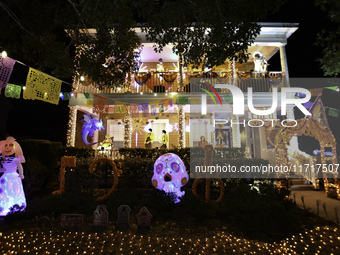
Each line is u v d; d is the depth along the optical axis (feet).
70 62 19.13
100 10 12.42
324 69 16.14
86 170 25.63
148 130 43.11
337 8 9.20
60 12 15.49
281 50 40.09
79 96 36.76
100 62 19.20
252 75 39.22
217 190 24.23
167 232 14.35
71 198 18.89
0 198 17.34
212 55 16.29
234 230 14.84
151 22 15.67
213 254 11.65
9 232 14.44
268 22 37.93
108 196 20.84
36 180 24.54
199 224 15.70
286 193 18.01
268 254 11.82
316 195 25.94
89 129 35.37
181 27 16.52
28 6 16.42
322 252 12.01
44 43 17.19
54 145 29.66
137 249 12.09
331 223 15.94
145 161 27.04
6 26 16.08
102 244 12.66
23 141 26.05
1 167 17.72
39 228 15.08
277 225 14.52
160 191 18.99
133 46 20.49
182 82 38.32
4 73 14.82
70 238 13.51
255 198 16.92
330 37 13.00
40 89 17.56
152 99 37.37
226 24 15.12
